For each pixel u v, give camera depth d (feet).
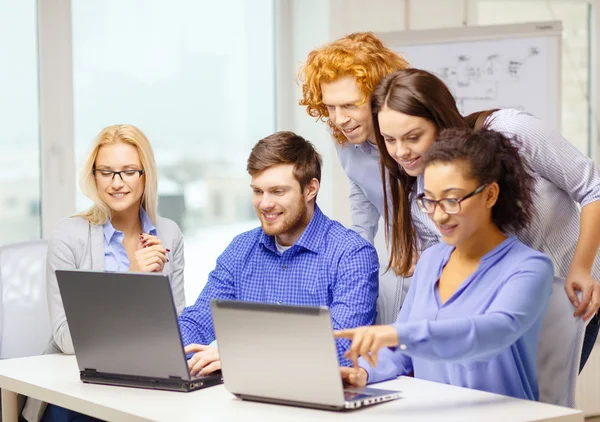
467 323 5.73
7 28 13.26
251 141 15.85
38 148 13.60
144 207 9.14
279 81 15.92
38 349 9.56
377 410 5.79
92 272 6.64
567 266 7.78
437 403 5.93
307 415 5.75
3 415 7.47
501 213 6.37
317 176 7.77
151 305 6.45
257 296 7.91
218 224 15.55
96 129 14.12
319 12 15.31
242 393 6.23
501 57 13.98
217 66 15.43
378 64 8.04
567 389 6.88
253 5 15.72
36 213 13.64
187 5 15.06
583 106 15.42
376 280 7.74
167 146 14.94
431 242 8.15
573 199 7.66
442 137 6.23
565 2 15.31
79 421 7.98
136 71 14.55
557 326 6.86
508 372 6.38
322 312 5.63
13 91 13.35
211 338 8.01
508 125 7.50
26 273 9.67
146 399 6.34
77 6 13.88
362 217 9.97
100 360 6.87
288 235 7.87
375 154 9.09
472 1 15.10
